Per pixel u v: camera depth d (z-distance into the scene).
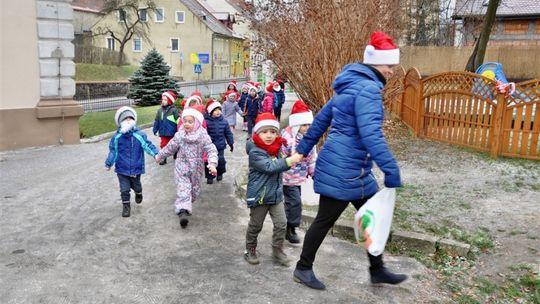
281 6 9.29
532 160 8.52
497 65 15.23
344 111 3.49
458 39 31.22
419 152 9.32
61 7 10.45
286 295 3.85
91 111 21.61
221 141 7.46
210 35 50.56
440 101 10.28
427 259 4.73
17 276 4.12
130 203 6.30
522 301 3.98
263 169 4.02
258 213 4.30
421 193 6.65
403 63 23.78
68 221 5.57
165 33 51.22
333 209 3.66
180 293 3.86
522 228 5.36
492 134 8.85
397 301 3.83
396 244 4.99
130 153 5.73
